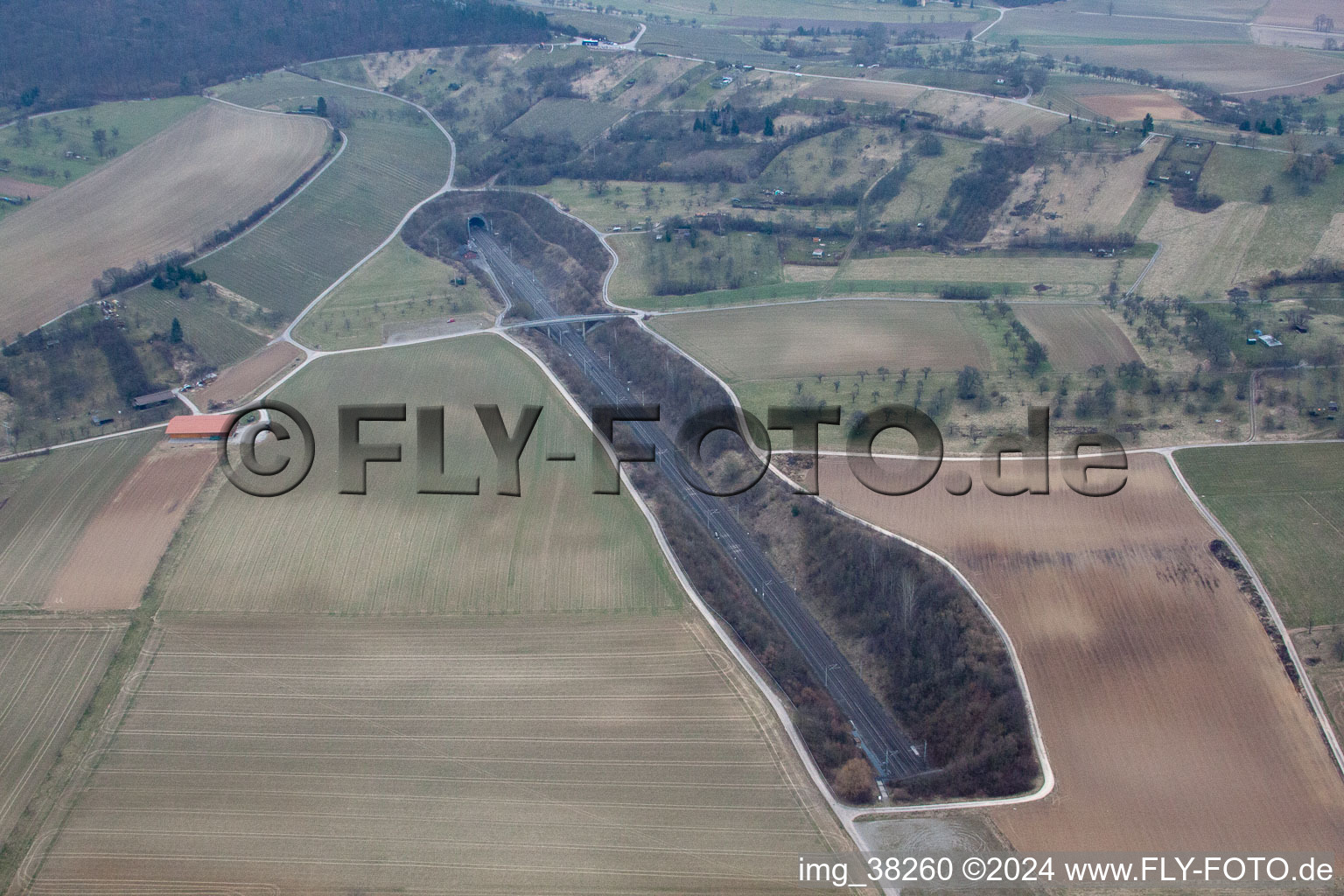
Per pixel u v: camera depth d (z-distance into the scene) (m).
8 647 166.50
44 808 140.00
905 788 143.62
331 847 131.75
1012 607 164.12
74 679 160.00
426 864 129.00
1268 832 129.88
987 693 153.00
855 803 139.88
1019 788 139.88
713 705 152.38
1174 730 143.62
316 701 154.12
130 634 168.00
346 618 169.12
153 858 131.62
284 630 167.50
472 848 131.00
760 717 150.50
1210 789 135.50
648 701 153.12
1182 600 162.25
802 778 141.75
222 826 135.25
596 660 160.25
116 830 135.75
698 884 126.38
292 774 142.12
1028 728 145.75
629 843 131.88
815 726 151.88
